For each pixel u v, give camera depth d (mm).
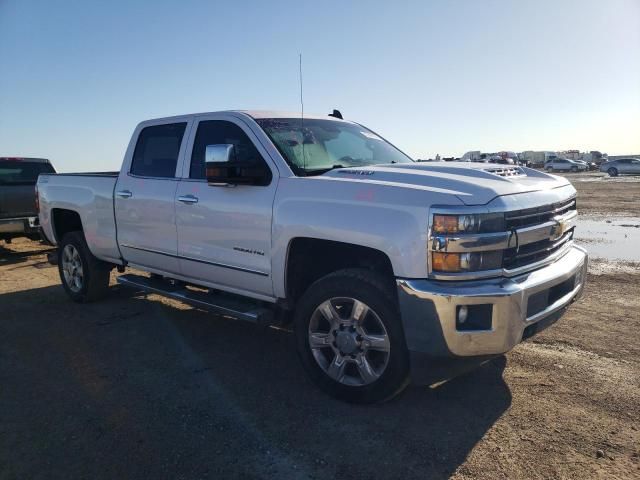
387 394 3520
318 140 4617
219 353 4766
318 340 3809
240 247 4262
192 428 3406
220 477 2889
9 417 3586
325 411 3619
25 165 11234
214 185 4273
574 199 4246
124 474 2924
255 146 4297
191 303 4699
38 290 7320
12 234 9773
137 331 5406
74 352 4816
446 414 3551
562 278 3627
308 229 3715
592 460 3000
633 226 13047
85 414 3615
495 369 4246
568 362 4352
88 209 5973
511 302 3168
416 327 3248
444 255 3158
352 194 3580
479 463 2988
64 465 3016
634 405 3617
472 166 4031
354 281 3539
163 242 5012
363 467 2965
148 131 5359
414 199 3303
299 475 2900
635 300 6109
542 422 3426
